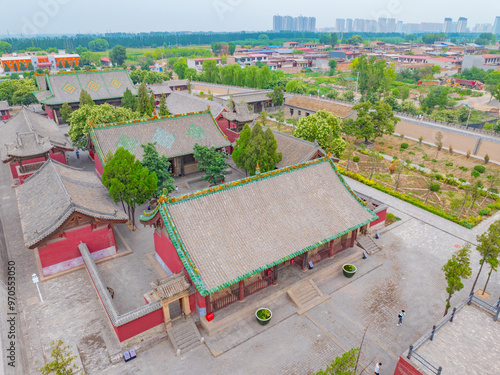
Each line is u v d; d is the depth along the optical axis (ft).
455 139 253.85
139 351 93.76
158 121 193.36
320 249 132.67
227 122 251.80
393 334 99.96
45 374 68.08
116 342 94.38
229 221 104.94
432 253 137.69
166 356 92.58
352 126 252.01
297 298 111.86
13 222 151.84
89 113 209.36
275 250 104.37
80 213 113.29
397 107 349.61
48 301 108.58
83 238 121.39
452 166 224.12
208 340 97.14
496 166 222.89
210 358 91.97
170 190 156.76
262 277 116.26
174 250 104.12
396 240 146.00
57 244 117.19
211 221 102.63
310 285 117.08
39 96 307.37
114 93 323.37
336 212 122.72
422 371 72.08
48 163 145.28
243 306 106.52
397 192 184.65
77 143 213.87
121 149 132.87
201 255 95.81
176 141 192.34
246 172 206.90
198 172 206.80
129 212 155.33
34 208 125.90
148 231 147.54
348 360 64.64
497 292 115.85
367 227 142.72
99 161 178.19
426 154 246.88
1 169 209.05
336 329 101.60
